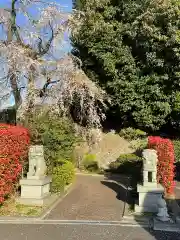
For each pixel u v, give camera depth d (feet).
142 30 57.06
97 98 56.80
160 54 57.26
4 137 30.76
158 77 57.88
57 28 50.65
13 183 33.99
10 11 48.88
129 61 60.44
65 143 41.19
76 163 58.54
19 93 48.11
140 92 60.08
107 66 60.59
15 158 33.24
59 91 50.11
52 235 24.03
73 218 28.78
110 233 24.64
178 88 57.47
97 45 61.93
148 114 59.98
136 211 30.14
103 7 64.49
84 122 60.49
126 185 44.78
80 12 56.59
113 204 34.22
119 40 61.46
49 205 32.83
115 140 64.34
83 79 53.72
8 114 54.90
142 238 23.54
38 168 34.55
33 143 39.63
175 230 25.55
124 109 61.16
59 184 38.81
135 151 60.44
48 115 45.93
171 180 37.45
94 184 45.98
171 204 33.22
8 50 44.60
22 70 44.96
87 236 23.88
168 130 63.93
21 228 25.73
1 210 30.32
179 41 52.70
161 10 54.90
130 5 61.16
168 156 37.14
